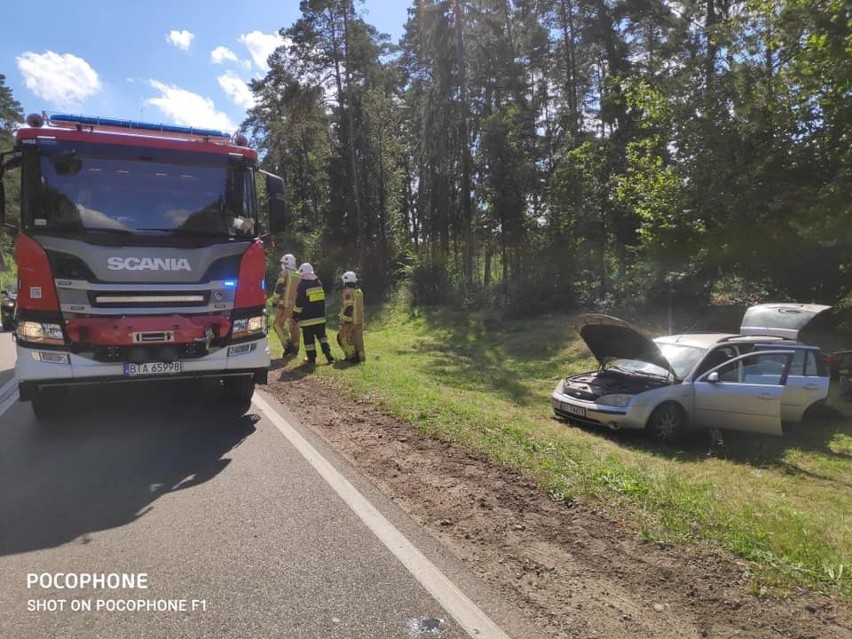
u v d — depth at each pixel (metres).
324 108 38.44
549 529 4.28
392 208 40.94
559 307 22.89
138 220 6.64
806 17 12.85
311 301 11.69
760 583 3.46
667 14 24.25
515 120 24.61
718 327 16.48
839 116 12.96
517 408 10.38
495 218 24.84
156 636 2.98
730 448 8.16
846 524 4.65
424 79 28.91
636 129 21.83
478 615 3.21
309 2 33.69
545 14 28.39
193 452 6.03
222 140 7.59
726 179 15.04
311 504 4.70
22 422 7.13
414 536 4.15
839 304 14.45
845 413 9.80
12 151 6.32
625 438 8.73
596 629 3.10
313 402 8.51
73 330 6.20
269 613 3.19
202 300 6.73
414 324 25.62
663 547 3.95
